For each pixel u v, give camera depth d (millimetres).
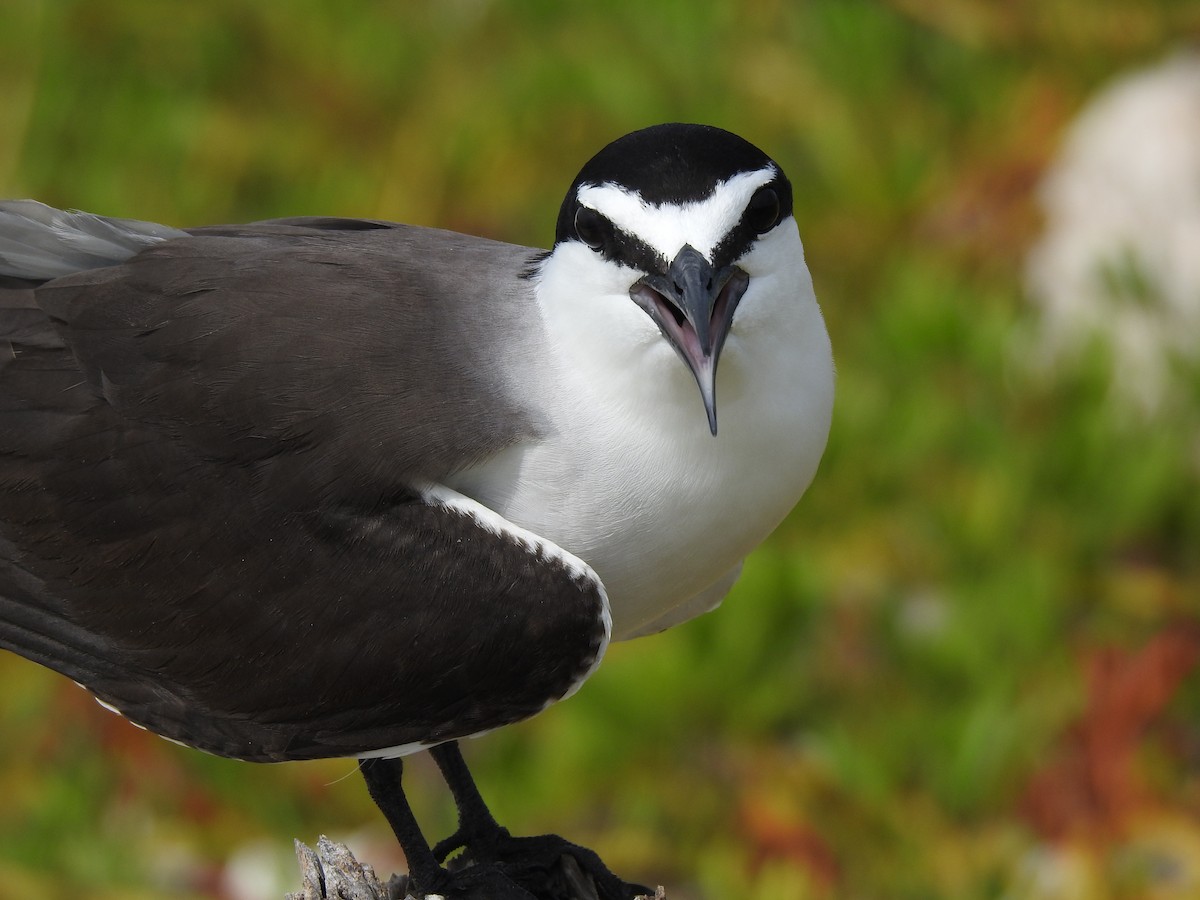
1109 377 13203
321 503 7652
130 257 8148
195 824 12281
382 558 7605
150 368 7797
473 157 15555
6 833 12172
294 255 8016
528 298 7801
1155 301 13742
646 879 11758
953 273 14539
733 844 11719
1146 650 12094
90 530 7820
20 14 15875
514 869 8492
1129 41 15719
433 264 8031
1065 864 11414
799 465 7836
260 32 16234
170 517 7750
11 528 7914
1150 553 12797
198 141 15680
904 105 15672
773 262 7383
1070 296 14219
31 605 7945
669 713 11922
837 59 15773
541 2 16281
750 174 7277
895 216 15148
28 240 8250
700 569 8039
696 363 7082
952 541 12609
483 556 7559
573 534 7754
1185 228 14148
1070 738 11820
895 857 11586
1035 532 12688
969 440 13055
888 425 13125
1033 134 15289
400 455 7613
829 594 12445
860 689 12164
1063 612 12406
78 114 15797
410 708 7742
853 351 14008
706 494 7691
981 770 11672
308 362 7691
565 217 7566
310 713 7816
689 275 7094
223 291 7848
